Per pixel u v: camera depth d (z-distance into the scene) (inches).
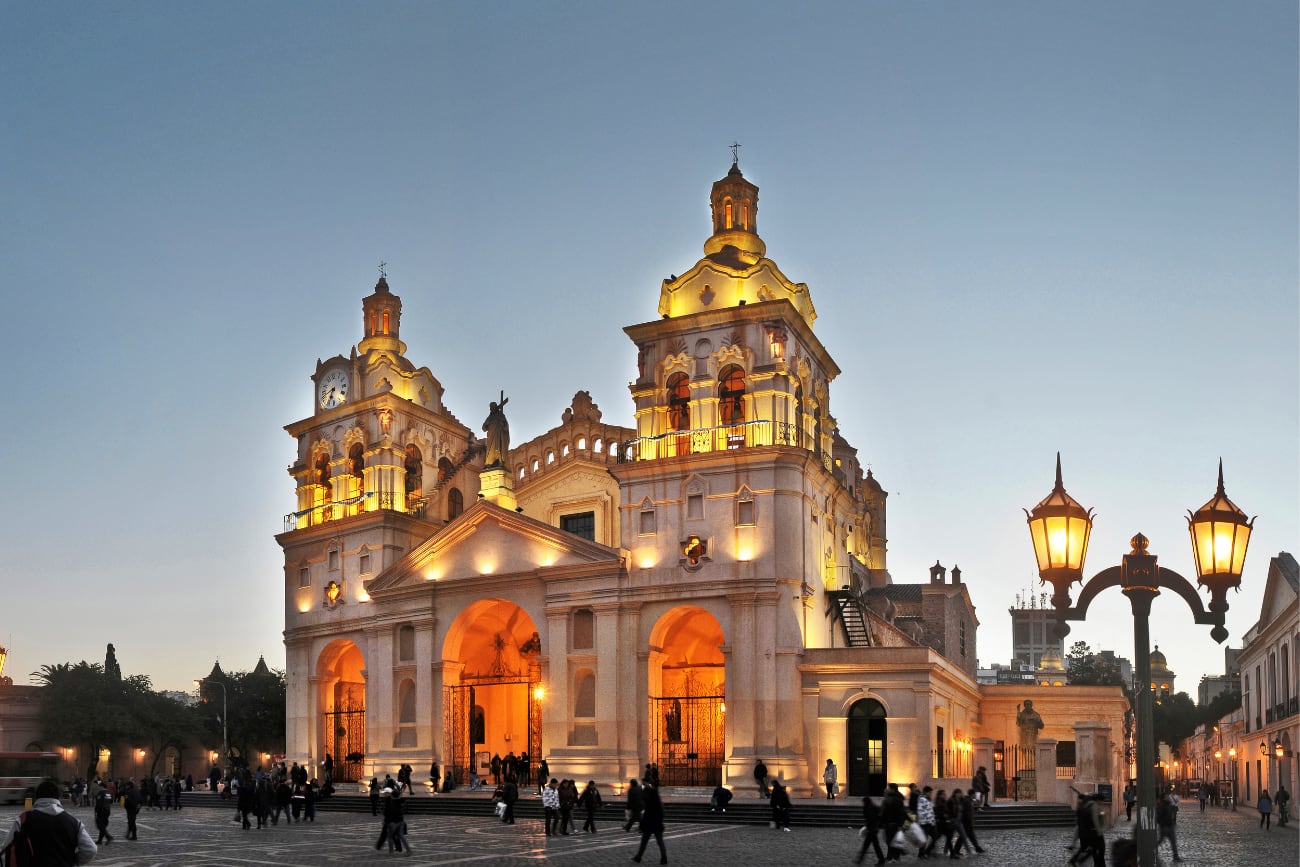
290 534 2746.1
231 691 3929.6
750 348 2246.6
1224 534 556.1
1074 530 566.9
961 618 3120.1
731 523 2167.8
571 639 2262.6
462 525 2429.9
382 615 2519.7
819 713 2091.5
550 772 2217.0
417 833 1664.6
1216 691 5969.5
